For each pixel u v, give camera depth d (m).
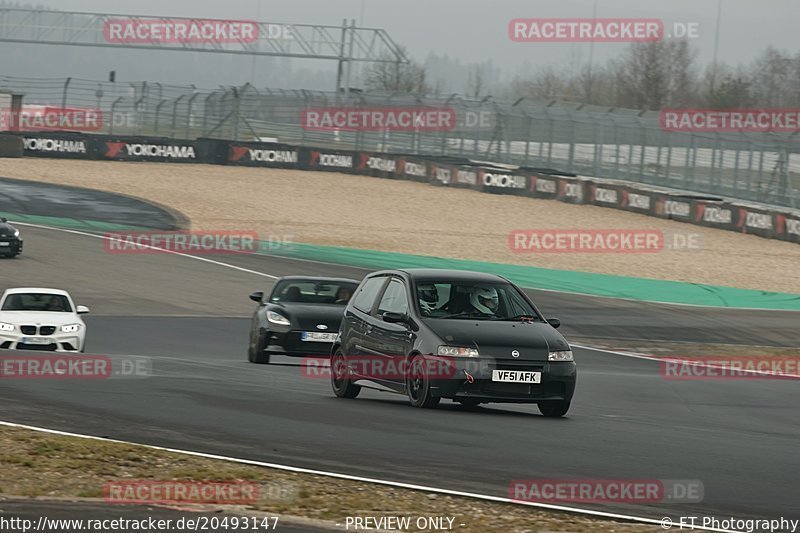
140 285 112.44
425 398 42.41
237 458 31.59
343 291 69.06
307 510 25.88
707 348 89.38
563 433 38.72
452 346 41.88
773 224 167.88
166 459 30.88
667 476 31.34
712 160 190.25
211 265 127.19
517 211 185.75
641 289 123.19
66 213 160.25
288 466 30.69
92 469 29.23
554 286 122.62
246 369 60.03
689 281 130.62
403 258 137.12
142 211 166.50
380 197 195.12
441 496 27.73
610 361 80.00
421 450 33.69
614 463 33.00
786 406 56.41
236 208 175.00
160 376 52.06
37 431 34.06
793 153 177.00
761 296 122.44
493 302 45.12
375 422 38.81
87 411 39.06
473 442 35.47
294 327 63.97
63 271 117.94
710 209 175.75
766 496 29.25
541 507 26.98
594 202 192.88
